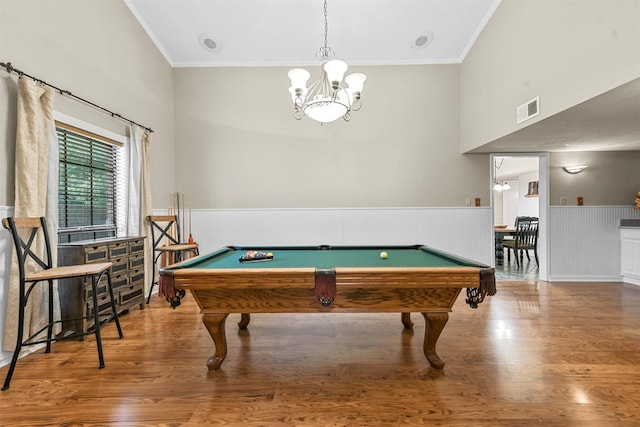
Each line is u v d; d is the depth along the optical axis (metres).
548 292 3.70
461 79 4.38
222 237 4.45
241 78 4.45
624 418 1.44
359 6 3.42
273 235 4.45
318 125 4.45
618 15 1.98
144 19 3.64
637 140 3.60
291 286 1.67
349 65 4.43
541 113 2.72
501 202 10.49
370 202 4.45
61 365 1.98
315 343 2.30
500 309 3.04
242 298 1.84
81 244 2.46
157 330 2.58
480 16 3.58
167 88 4.28
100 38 2.98
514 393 1.64
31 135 2.13
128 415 1.49
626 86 1.99
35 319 2.16
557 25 2.51
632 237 4.09
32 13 2.26
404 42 4.03
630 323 2.66
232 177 4.45
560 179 4.32
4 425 1.42
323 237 4.45
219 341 1.93
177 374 1.86
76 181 2.79
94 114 2.90
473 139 4.02
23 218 1.98
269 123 4.45
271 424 1.42
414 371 1.88
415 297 1.83
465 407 1.53
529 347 2.20
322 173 4.45
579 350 2.14
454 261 2.04
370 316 2.92
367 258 2.30
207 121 4.45
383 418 1.46
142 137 3.52
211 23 3.70
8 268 2.08
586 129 3.06
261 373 1.87
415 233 4.44
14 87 2.14
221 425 1.41
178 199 4.41
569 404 1.54
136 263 3.09
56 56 2.47
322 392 1.67
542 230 4.40
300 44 4.06
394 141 4.44
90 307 2.48
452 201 4.44
